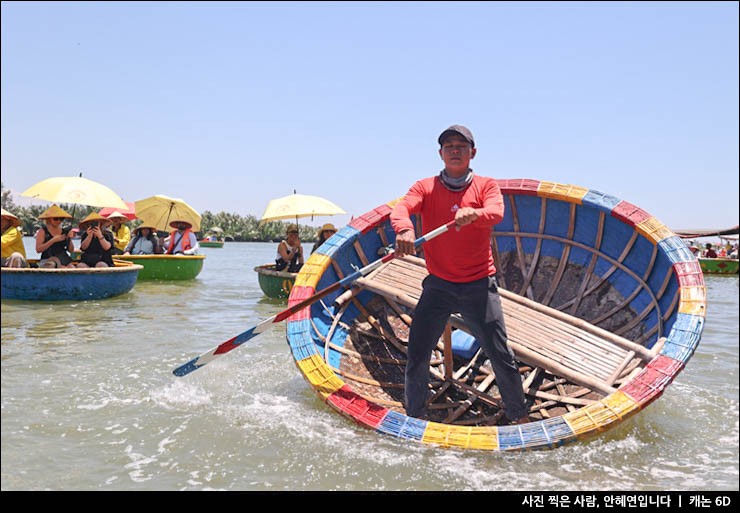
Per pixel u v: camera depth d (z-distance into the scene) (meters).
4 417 3.73
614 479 3.03
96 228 9.70
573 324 4.59
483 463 3.18
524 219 5.59
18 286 8.59
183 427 3.62
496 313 3.73
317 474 3.02
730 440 3.55
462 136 3.57
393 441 3.41
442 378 4.50
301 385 4.55
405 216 3.54
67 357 5.22
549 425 3.35
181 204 13.48
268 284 9.62
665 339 3.97
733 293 12.84
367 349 4.84
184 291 10.54
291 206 10.28
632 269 5.07
